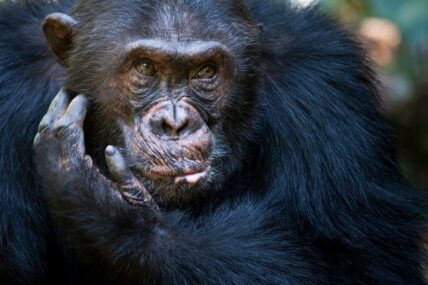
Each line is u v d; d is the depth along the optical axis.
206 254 10.95
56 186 10.61
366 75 12.83
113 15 11.19
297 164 12.13
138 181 10.72
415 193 12.70
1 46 12.17
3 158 11.80
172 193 10.81
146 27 10.98
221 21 11.28
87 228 10.55
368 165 12.12
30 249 11.85
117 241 10.58
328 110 12.23
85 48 11.45
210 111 11.33
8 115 11.91
